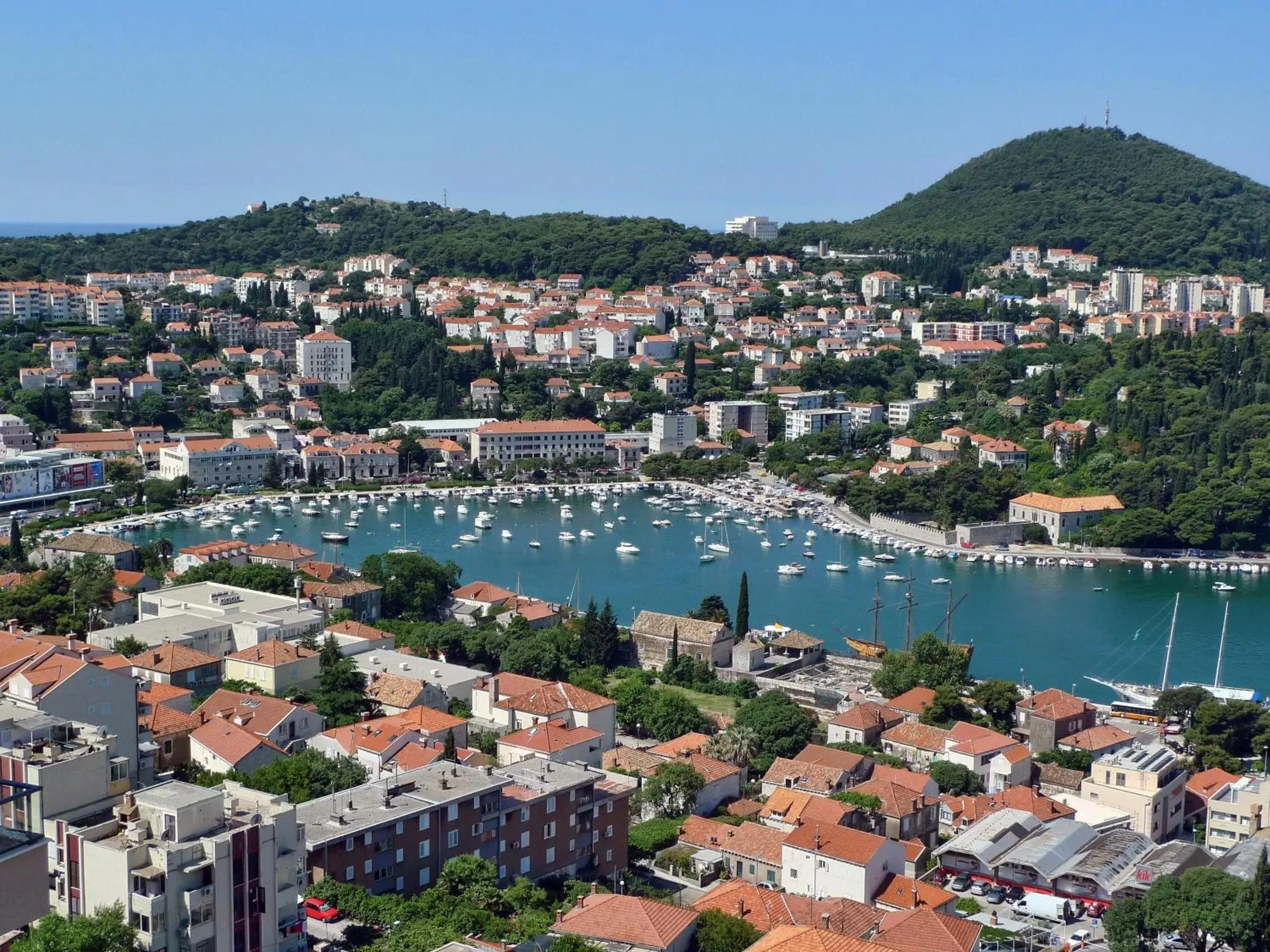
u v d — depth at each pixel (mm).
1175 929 182750
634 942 158250
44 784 147875
